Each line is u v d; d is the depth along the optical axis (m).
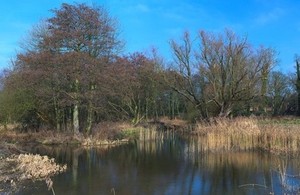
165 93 58.59
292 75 69.25
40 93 34.81
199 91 51.44
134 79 44.25
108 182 17.59
